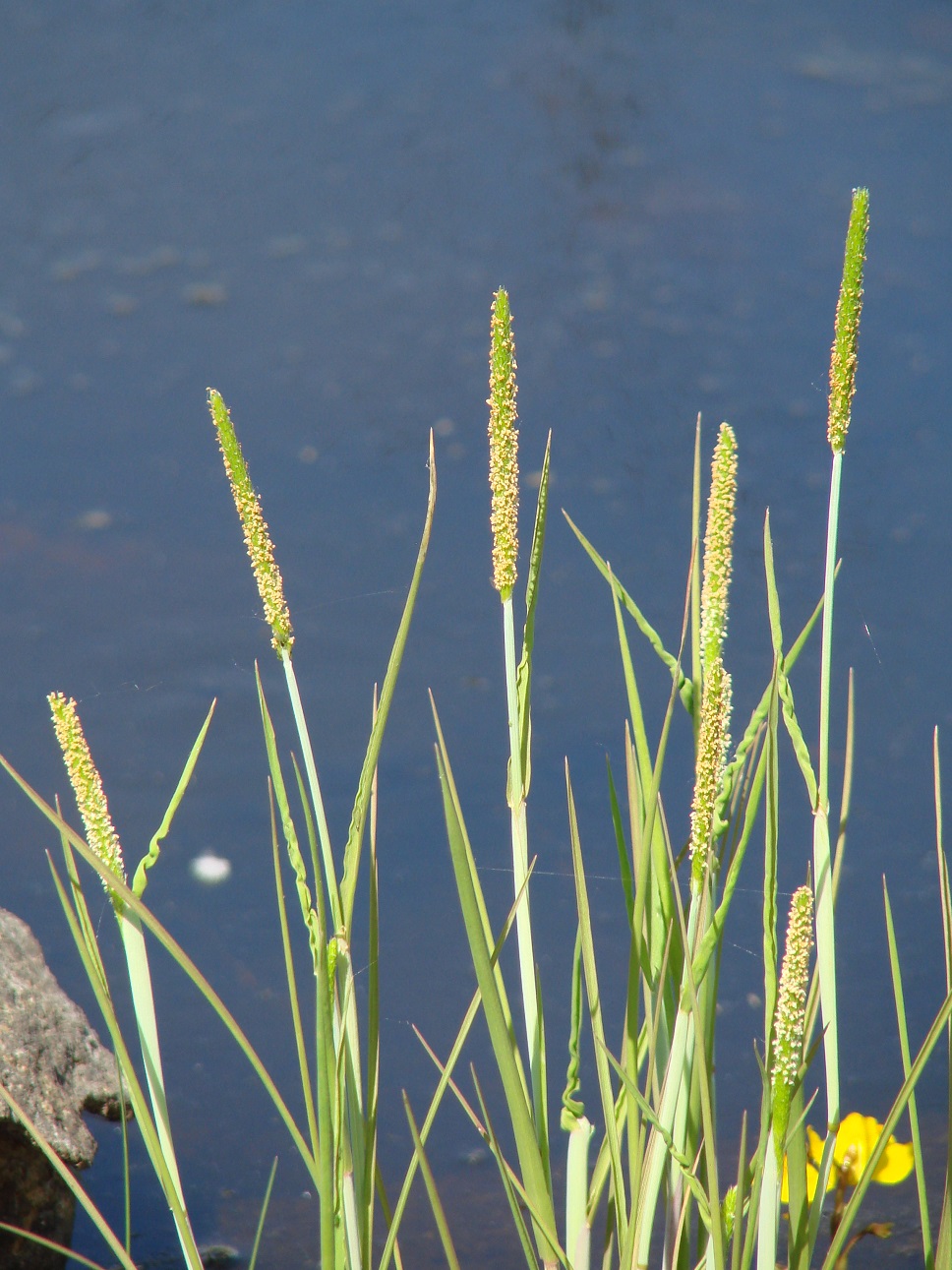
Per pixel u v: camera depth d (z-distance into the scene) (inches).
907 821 57.2
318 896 32.6
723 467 32.6
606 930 51.5
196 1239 39.2
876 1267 38.4
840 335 32.6
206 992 32.5
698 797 32.4
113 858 32.8
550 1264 33.3
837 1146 34.0
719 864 33.3
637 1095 32.7
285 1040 46.3
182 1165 40.9
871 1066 45.2
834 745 61.7
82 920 32.9
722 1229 33.0
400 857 55.2
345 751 61.6
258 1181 40.3
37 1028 39.2
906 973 49.8
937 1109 43.1
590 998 33.4
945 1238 33.4
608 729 62.4
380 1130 43.1
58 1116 38.6
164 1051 45.6
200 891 53.3
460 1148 42.4
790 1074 32.0
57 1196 38.6
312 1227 39.4
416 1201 40.0
